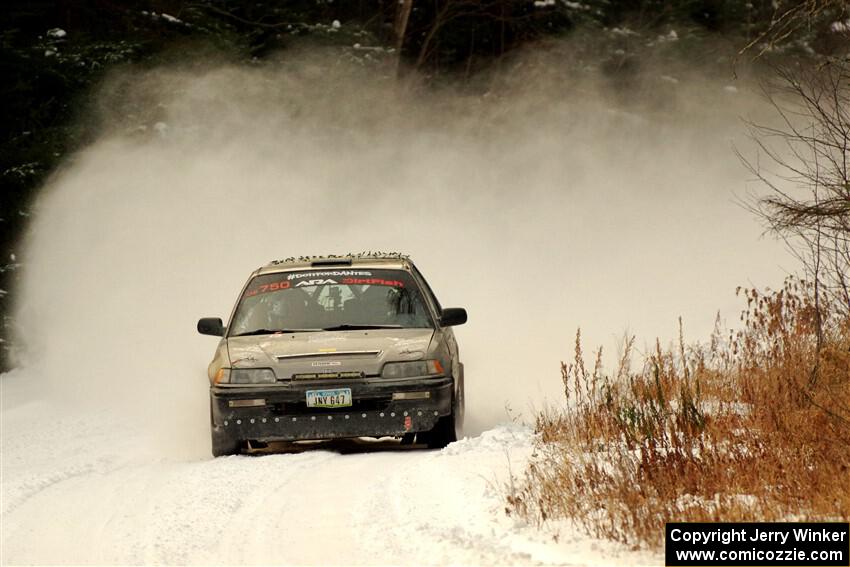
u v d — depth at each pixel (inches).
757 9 5295.3
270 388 1605.6
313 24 5132.9
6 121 3880.4
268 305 1788.9
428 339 1675.7
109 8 4475.9
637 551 991.6
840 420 1275.8
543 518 1090.7
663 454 1269.7
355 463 1496.1
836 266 1504.7
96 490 1444.4
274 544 1110.4
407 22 5310.0
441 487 1284.4
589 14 5324.8
